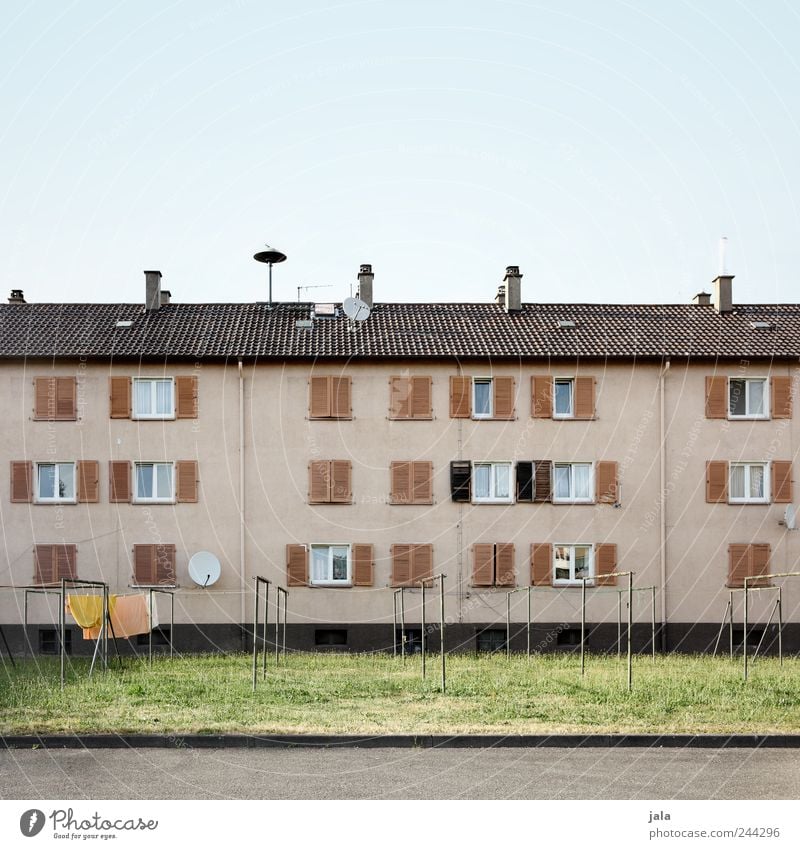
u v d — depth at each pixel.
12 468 34.47
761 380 35.50
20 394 34.69
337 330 36.00
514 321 37.00
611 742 16.69
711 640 34.62
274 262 37.97
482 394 35.47
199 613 34.28
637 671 27.50
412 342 35.25
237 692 21.95
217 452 34.72
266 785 13.80
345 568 34.88
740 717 18.58
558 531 34.88
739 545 34.91
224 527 34.56
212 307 37.78
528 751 16.17
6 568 34.31
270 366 34.97
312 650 34.41
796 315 38.06
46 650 34.12
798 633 34.69
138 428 34.69
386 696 21.42
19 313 36.88
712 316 37.88
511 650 34.53
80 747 16.41
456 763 15.22
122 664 29.00
